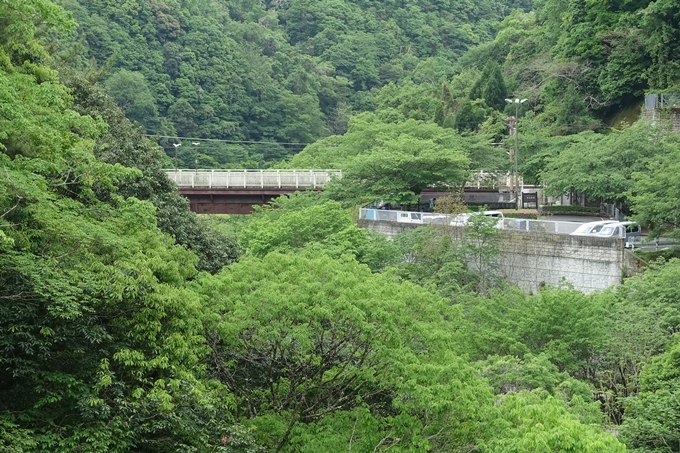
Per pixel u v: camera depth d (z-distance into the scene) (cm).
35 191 1766
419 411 1909
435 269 4253
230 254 3469
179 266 2069
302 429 1936
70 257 1780
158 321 1772
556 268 4125
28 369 1582
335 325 1986
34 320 1628
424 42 17475
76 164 2061
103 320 1773
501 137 7062
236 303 2038
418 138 5991
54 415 1631
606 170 4644
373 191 5406
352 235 4250
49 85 2081
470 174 5650
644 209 3938
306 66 15225
